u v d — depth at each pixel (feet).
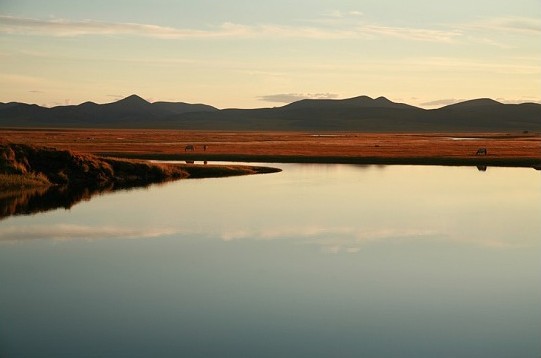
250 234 108.78
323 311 68.39
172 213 130.31
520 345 59.57
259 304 70.95
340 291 75.51
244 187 177.78
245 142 428.15
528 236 107.45
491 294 74.64
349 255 93.56
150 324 64.54
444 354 57.11
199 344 59.52
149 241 102.83
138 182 192.75
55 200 150.82
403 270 84.84
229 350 58.29
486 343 59.88
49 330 62.95
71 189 174.81
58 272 83.82
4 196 157.58
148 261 89.40
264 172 224.12
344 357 56.70
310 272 83.51
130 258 91.20
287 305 70.38
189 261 89.30
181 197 156.35
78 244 100.58
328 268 85.76
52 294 74.23
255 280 80.23
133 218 124.36
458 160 268.62
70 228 114.01
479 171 232.53
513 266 87.30
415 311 68.59
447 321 65.26
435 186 180.96
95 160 200.13
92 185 184.85
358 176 210.38
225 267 86.38
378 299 72.84
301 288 76.59
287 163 265.34
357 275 82.89
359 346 59.21
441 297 73.10
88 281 79.46
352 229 113.39
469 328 63.41
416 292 75.05
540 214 130.82
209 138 517.14
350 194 161.48
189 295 73.92
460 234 109.19
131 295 73.87
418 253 94.58
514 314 67.77
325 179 200.23
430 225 117.29
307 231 111.04
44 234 108.58
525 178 206.08
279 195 159.74
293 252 94.99
